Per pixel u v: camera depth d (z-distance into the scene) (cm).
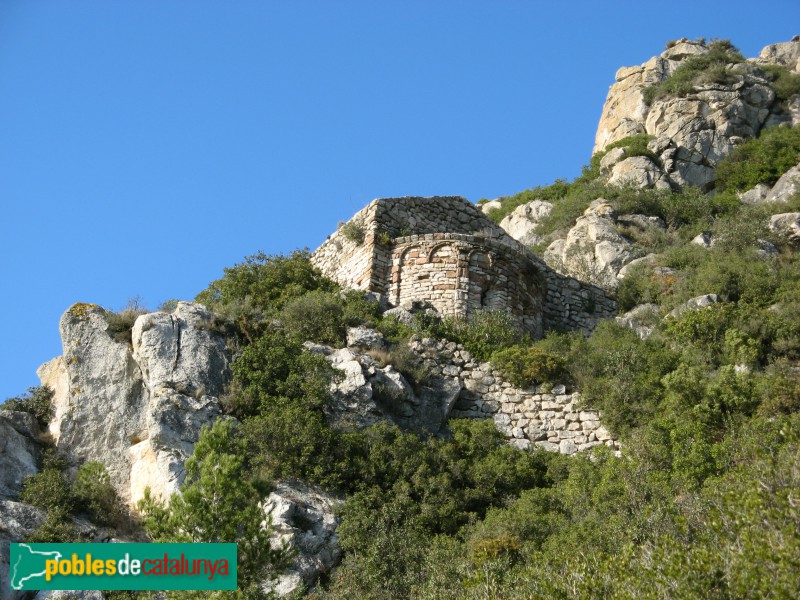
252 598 1875
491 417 3006
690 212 5038
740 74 6494
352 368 2842
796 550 1619
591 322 3878
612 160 6028
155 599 2056
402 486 2530
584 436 2919
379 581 2195
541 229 5288
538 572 1977
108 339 2802
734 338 3155
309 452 2527
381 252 3634
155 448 2500
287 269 3606
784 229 4362
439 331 3247
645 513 2194
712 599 1648
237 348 2833
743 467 2267
